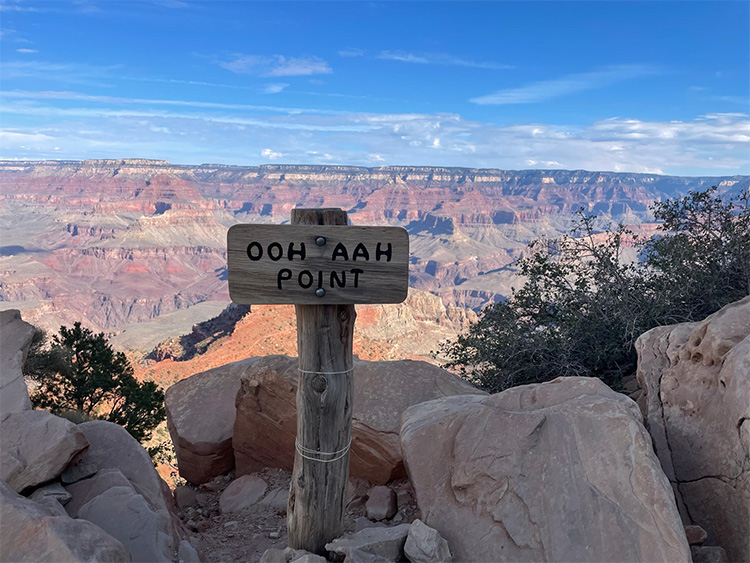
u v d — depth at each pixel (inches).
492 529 64.6
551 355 156.3
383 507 96.2
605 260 168.2
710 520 68.2
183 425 135.0
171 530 78.5
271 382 122.2
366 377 118.6
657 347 93.7
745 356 70.2
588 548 58.7
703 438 73.5
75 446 82.0
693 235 171.5
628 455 64.6
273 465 124.8
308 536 68.3
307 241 62.2
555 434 69.5
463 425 75.8
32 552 58.8
